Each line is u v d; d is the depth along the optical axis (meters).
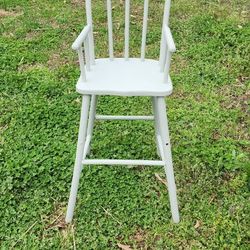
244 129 2.57
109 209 2.04
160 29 3.65
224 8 4.01
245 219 1.97
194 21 3.73
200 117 2.64
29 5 4.21
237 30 3.53
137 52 3.33
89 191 2.12
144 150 2.37
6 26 3.77
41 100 2.80
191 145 2.40
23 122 2.59
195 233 1.92
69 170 2.22
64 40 3.56
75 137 2.46
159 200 2.08
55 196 2.10
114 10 4.04
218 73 3.07
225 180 2.19
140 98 2.81
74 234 1.93
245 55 3.27
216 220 1.97
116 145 2.41
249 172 2.18
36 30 3.72
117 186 2.15
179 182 2.18
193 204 2.06
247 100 2.83
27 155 2.31
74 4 4.23
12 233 1.93
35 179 2.18
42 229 1.95
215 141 2.45
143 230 1.95
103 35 3.61
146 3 2.00
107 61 2.08
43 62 3.26
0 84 2.96
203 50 3.32
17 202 2.07
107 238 1.90
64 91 2.90
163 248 1.87
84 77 1.82
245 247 1.85
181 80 3.00
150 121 2.59
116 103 2.76
